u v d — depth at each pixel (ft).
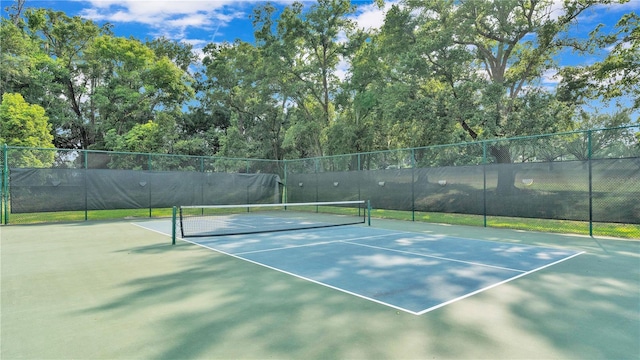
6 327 11.06
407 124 66.69
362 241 28.02
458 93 57.77
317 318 11.68
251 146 106.42
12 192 41.16
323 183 56.34
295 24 85.20
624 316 11.71
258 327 10.96
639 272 17.60
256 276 17.15
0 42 80.48
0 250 24.66
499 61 67.51
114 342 9.94
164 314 12.14
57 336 10.37
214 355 9.11
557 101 58.13
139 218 49.96
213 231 34.78
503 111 58.18
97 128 100.73
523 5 60.90
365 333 10.45
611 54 56.08
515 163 34.55
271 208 63.77
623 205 28.30
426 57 62.80
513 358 8.87
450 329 10.70
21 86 90.84
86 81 108.68
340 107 92.17
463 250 23.89
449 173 39.93
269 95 100.17
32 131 65.98
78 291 14.87
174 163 58.75
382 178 47.19
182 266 19.39
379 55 78.28
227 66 108.68
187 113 124.36
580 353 9.14
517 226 38.34
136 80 99.25
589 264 19.44
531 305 12.82
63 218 48.80
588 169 30.12
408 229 36.27
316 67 92.38
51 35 107.24
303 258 21.39
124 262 20.51
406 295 14.08
